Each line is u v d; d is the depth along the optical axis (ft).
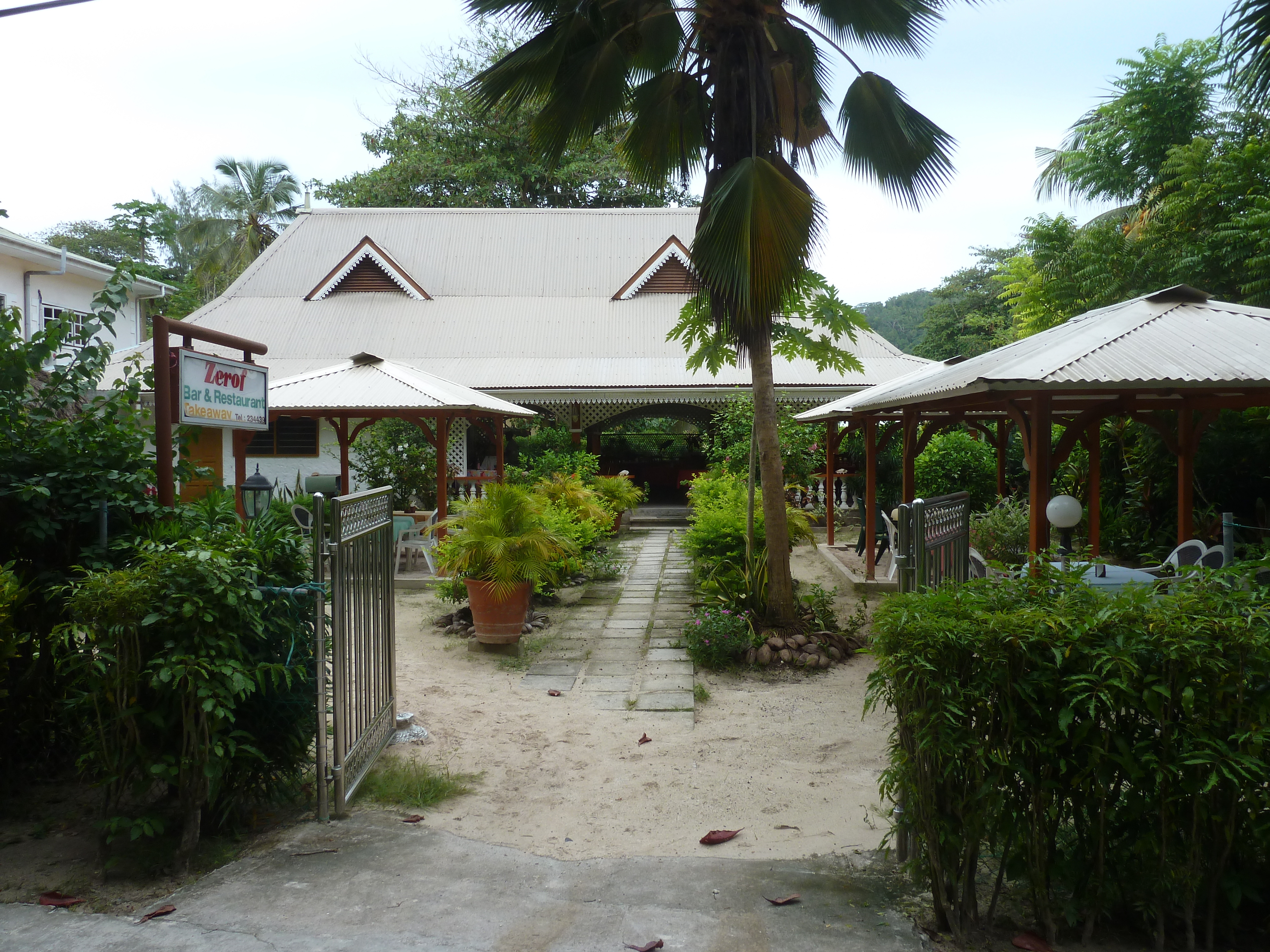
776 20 26.25
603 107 26.71
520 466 63.10
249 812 13.57
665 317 75.36
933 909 10.49
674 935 10.07
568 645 27.35
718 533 31.01
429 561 38.40
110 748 11.80
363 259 78.07
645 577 40.42
